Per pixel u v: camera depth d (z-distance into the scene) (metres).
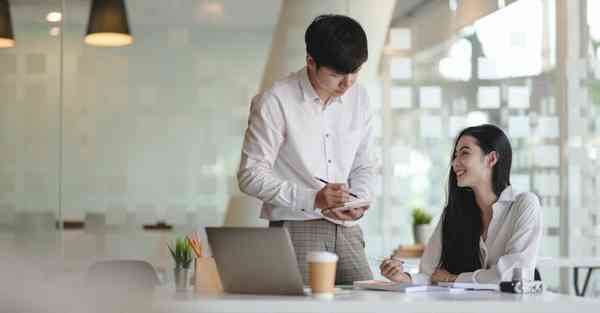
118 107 5.87
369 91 5.80
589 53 5.35
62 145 5.65
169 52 5.93
